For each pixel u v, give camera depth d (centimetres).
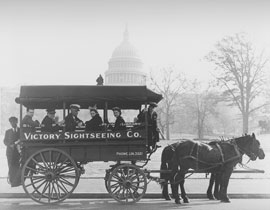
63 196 1011
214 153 1059
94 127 1040
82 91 1022
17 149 1073
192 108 6481
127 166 1010
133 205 992
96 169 1900
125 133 1024
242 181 1450
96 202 1040
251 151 1105
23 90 1015
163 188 1095
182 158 1055
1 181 1468
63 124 1020
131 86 1031
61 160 1014
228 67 5012
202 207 961
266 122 5959
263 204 1005
